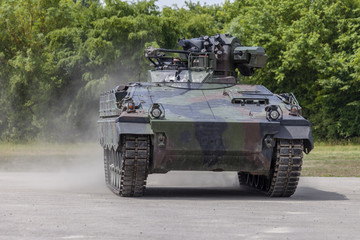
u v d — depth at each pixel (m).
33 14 79.50
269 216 15.08
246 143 19.67
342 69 65.44
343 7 69.31
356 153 51.03
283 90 72.38
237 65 25.77
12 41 77.88
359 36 65.88
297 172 20.47
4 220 13.95
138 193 20.45
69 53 73.12
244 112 20.52
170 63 25.58
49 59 74.69
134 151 19.64
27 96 75.19
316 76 70.25
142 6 73.81
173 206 17.14
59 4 78.69
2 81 75.88
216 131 19.45
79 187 25.06
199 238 11.77
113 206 16.94
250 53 24.88
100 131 26.06
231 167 20.28
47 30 79.31
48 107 74.50
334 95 67.69
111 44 68.25
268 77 72.12
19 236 11.85
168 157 19.70
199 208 16.67
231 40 25.06
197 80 23.47
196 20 77.62
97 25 70.44
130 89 22.28
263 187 22.92
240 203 18.31
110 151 24.27
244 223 13.78
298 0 71.62
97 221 13.89
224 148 19.59
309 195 21.86
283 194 21.09
